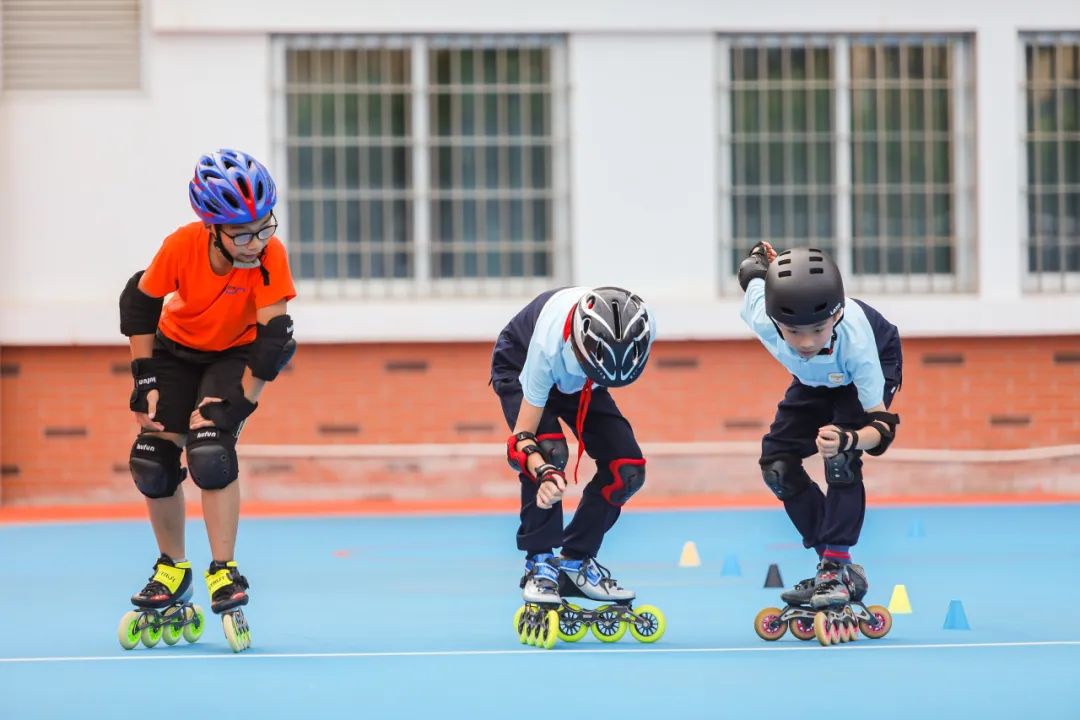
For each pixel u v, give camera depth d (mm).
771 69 42469
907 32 42281
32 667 17047
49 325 40688
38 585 25500
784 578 25391
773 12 41812
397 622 20797
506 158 42094
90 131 41094
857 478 18516
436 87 42000
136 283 18453
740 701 14641
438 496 41500
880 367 18234
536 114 42125
